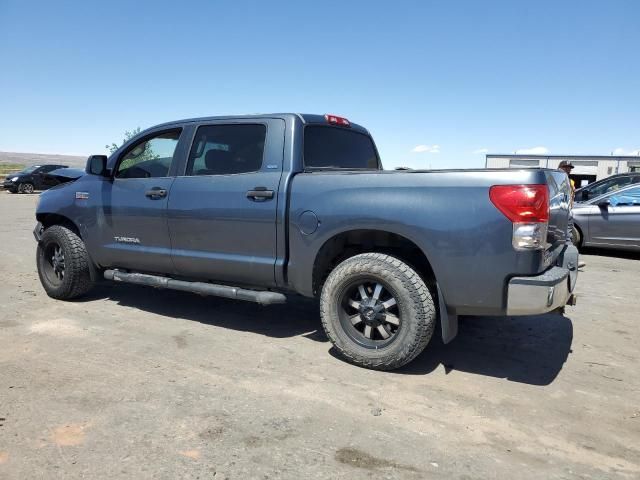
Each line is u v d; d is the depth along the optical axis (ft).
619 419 10.08
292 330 15.29
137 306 17.60
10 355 12.66
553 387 11.53
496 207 10.52
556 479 8.07
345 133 16.26
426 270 12.45
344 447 8.80
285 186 13.02
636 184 29.94
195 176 14.80
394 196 11.55
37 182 94.89
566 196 13.24
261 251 13.52
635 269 26.48
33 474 7.78
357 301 12.56
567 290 11.72
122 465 8.07
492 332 15.48
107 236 16.66
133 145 16.58
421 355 13.44
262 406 10.24
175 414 9.78
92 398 10.36
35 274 22.54
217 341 14.15
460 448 8.90
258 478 7.83
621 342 14.70
